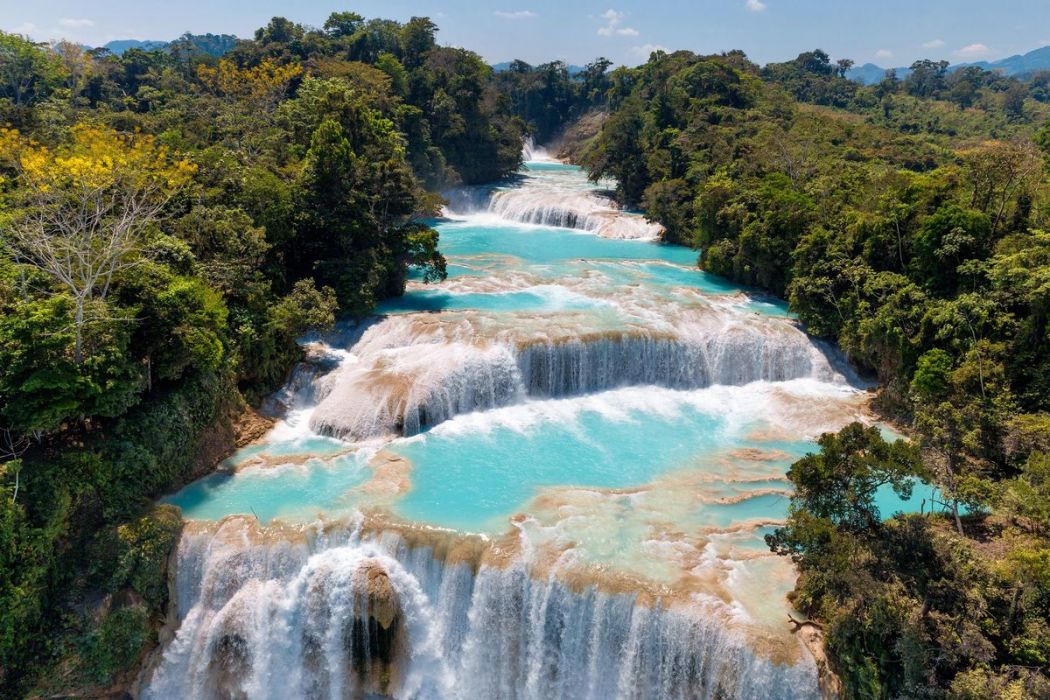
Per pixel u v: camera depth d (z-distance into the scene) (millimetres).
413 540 32375
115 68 121188
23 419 29297
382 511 34344
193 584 32219
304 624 31250
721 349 49969
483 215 102500
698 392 49094
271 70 100812
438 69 114750
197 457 37688
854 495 28203
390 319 51500
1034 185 48281
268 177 52281
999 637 24781
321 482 37156
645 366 49406
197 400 37656
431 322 50375
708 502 36250
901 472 27531
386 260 55906
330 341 50625
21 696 27406
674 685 28625
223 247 45125
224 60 105938
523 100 189500
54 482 29812
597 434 43125
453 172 107375
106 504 32031
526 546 32062
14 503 28016
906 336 44312
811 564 27375
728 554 31938
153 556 31406
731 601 28859
